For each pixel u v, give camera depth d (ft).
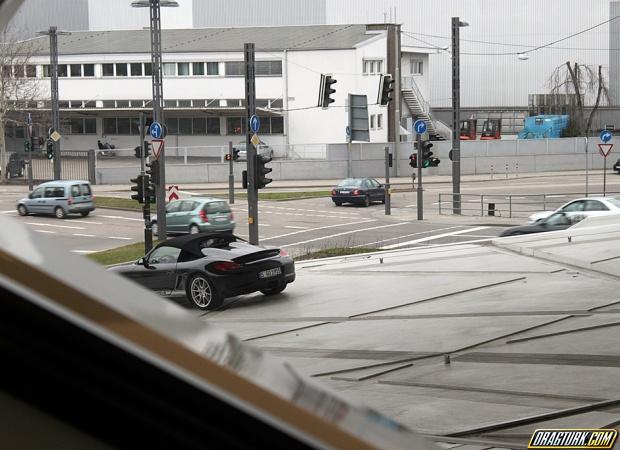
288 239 130.11
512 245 80.94
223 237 67.51
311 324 52.21
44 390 3.17
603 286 54.95
